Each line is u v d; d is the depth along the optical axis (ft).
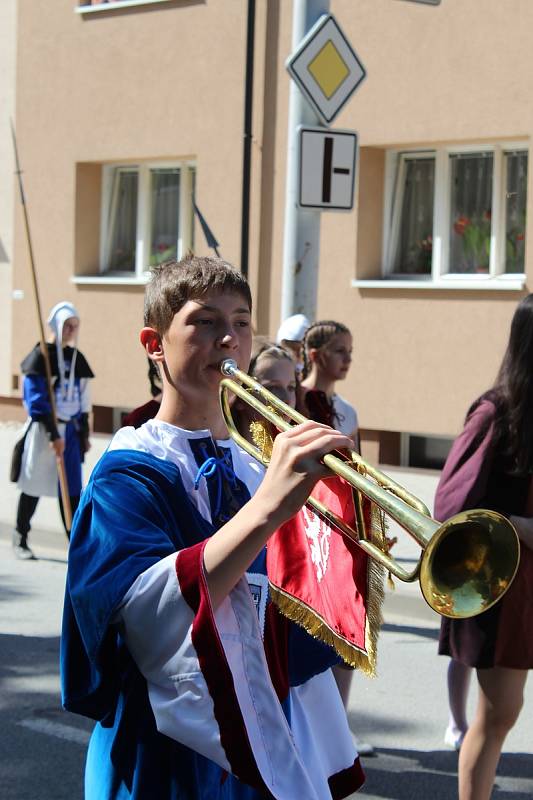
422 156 44.16
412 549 30.35
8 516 36.42
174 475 7.84
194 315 7.98
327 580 7.80
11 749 17.97
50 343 30.94
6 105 55.72
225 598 7.25
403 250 44.96
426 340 42.86
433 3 27.07
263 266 46.83
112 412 53.16
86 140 52.85
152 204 52.44
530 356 13.51
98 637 7.21
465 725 18.52
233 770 7.09
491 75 40.88
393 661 23.20
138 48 50.62
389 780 17.11
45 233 54.60
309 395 19.11
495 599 6.72
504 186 42.04
